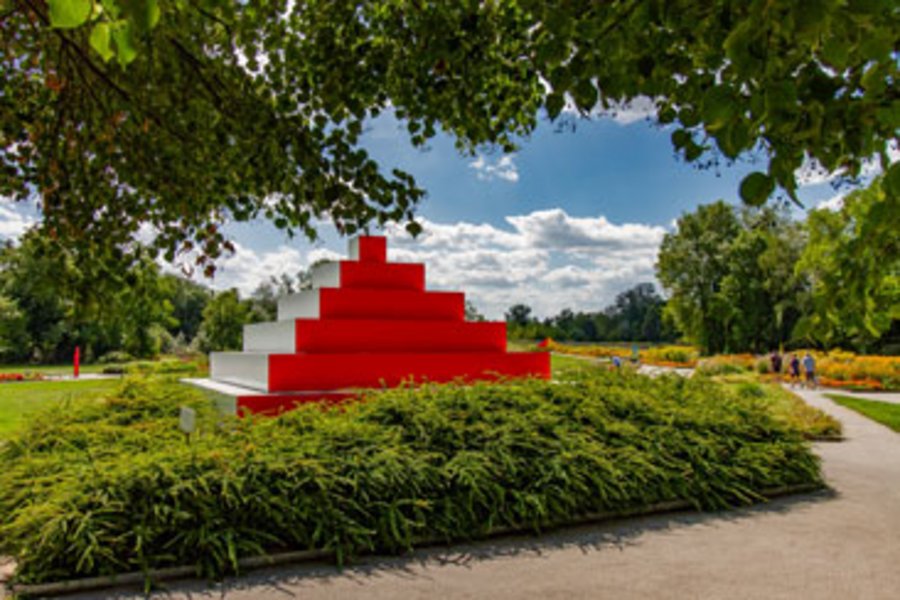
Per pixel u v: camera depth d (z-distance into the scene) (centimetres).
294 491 566
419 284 1201
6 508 559
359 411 754
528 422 741
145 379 1032
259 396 909
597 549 580
